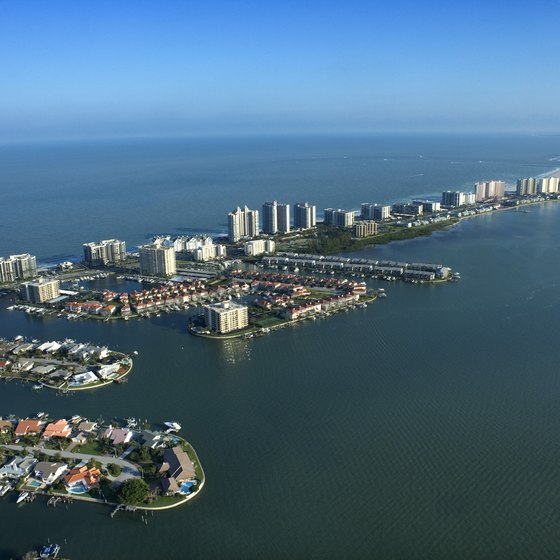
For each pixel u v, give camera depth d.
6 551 198.12
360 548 196.75
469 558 192.50
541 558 192.50
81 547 199.38
